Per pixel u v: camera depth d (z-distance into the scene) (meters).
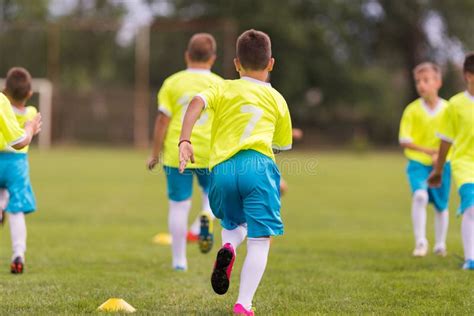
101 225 19.39
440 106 14.91
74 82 80.94
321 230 18.73
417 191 14.42
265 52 9.17
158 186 32.62
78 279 11.48
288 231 18.48
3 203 12.53
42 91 72.62
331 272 12.29
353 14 91.94
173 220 12.78
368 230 18.75
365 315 8.98
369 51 96.88
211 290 10.79
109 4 89.75
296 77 87.00
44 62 76.44
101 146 73.94
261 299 10.05
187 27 74.88
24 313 8.94
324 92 91.00
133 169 43.12
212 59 13.34
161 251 14.99
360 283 11.23
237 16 85.81
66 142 73.56
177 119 12.98
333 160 60.62
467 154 12.50
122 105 73.75
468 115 12.35
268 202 8.69
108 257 14.02
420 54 94.06
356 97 91.38
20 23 77.31
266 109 9.05
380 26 94.00
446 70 94.88
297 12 90.19
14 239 12.03
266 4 85.31
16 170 12.13
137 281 11.45
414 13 91.94
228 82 9.18
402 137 14.75
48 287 10.74
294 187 33.28
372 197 28.53
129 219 20.84
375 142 93.81
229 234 9.14
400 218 21.56
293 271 12.42
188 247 15.72
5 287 10.71
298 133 13.79
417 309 9.35
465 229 12.35
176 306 9.59
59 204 24.66
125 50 86.19
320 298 10.12
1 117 10.70
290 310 9.30
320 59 89.50
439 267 12.73
